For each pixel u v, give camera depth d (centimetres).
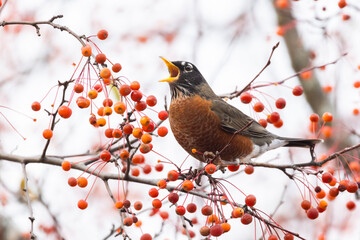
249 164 875
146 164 958
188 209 790
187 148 1107
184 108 1076
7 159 899
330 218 1230
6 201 1148
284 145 1194
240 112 1147
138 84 749
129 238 779
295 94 990
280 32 1299
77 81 750
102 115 769
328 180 838
